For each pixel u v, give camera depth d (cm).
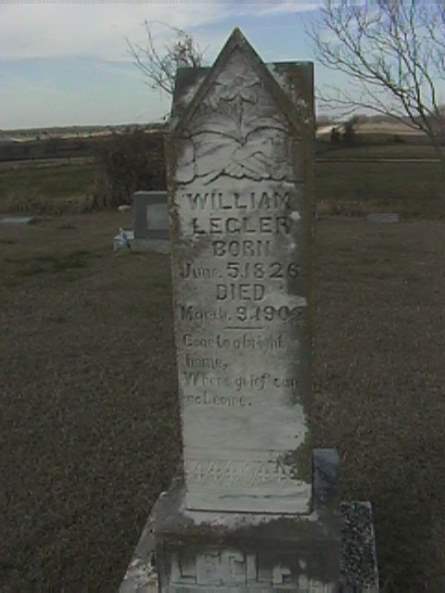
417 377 283
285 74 121
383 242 645
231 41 119
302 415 136
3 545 174
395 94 635
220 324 134
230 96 122
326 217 840
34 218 877
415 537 173
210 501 142
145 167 979
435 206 905
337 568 134
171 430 238
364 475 204
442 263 536
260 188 126
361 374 287
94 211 958
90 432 237
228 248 130
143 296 439
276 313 132
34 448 225
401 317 377
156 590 141
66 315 397
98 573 163
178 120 125
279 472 139
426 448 220
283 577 136
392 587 154
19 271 532
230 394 137
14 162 1550
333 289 445
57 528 181
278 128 122
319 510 142
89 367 304
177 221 130
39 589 158
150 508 188
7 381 288
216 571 138
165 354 322
